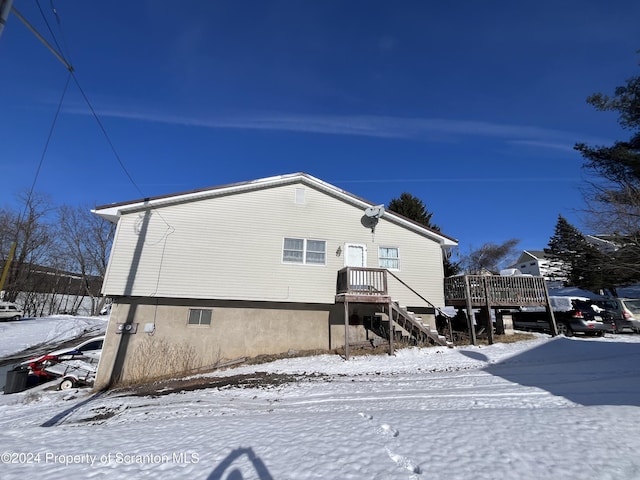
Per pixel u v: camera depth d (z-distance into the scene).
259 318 12.84
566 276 28.83
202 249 12.55
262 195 13.58
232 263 12.70
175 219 12.59
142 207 12.35
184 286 12.11
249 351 12.48
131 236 12.09
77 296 42.03
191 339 12.08
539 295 13.87
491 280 13.67
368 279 13.45
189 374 11.26
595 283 24.36
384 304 12.70
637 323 16.25
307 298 13.03
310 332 13.17
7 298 33.34
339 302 13.04
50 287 39.53
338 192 14.12
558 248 30.00
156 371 11.48
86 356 12.34
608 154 18.23
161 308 12.04
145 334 11.73
